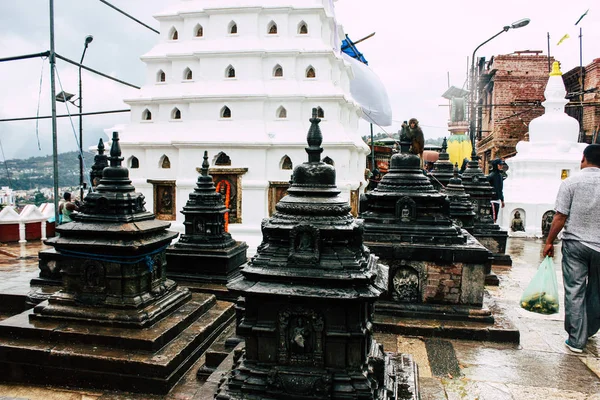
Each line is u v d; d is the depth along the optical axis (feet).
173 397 18.61
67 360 19.58
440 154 45.50
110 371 19.29
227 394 13.26
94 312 21.43
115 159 22.90
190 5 54.19
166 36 55.11
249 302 13.64
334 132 48.67
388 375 15.70
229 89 50.42
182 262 31.83
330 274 13.08
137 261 21.54
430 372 19.88
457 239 25.53
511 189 62.23
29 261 42.80
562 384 18.92
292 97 49.21
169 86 53.57
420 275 25.13
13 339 20.93
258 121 49.78
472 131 79.25
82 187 52.75
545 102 65.72
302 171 14.42
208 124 50.60
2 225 53.06
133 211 22.66
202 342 22.44
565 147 63.21
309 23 51.60
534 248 50.70
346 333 13.00
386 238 26.04
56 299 22.16
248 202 48.70
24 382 19.95
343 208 14.10
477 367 20.38
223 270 31.22
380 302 25.54
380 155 97.96
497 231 41.98
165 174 51.70
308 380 12.94
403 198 26.35
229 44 51.70
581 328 22.04
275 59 50.90
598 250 21.27
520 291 32.73
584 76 84.69
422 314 24.68
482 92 112.98
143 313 21.39
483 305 25.39
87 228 21.57
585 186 21.56
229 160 49.42
